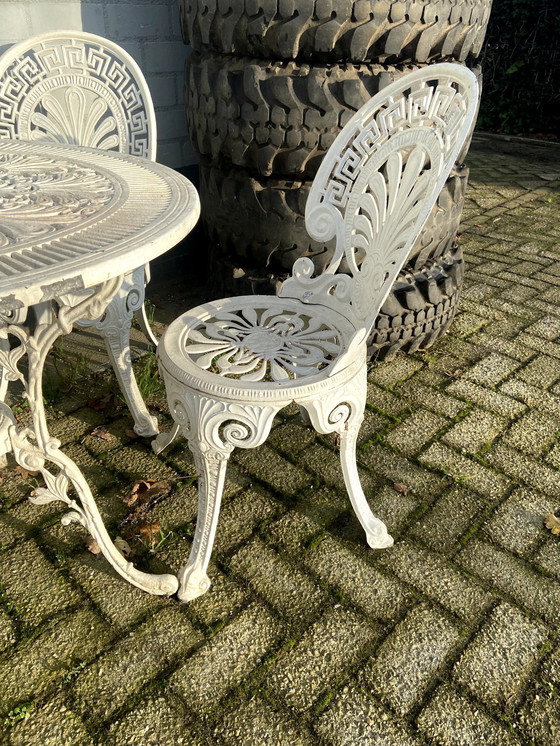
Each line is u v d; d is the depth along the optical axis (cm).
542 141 696
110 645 143
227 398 133
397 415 231
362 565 166
